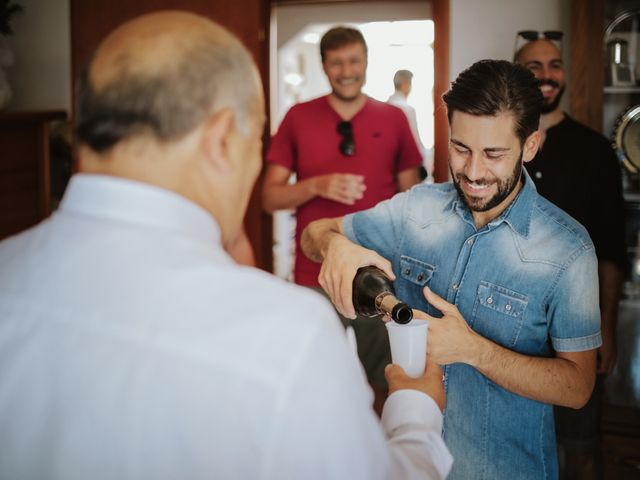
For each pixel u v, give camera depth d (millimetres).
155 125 703
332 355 692
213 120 725
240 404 644
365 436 697
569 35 3135
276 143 3361
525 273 1263
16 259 741
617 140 2805
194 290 686
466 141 1188
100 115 705
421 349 1052
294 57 6609
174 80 700
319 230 1567
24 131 3398
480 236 1308
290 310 690
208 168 739
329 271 1373
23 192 3412
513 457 1299
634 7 2742
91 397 660
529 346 1284
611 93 2816
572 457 2432
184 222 727
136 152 714
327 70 3207
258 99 772
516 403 1288
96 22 3652
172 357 657
